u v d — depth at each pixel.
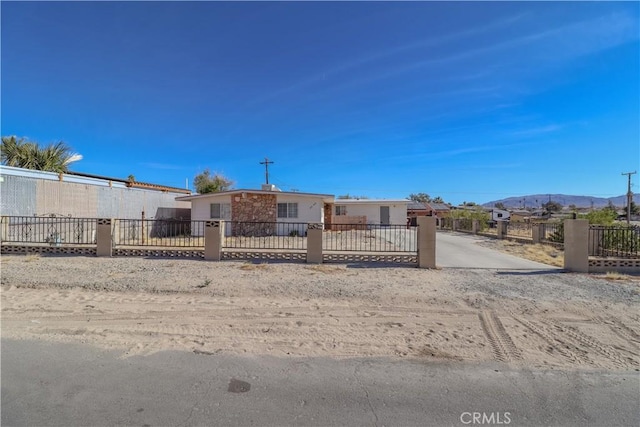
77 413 2.73
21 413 2.72
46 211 13.81
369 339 4.46
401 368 3.64
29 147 17.62
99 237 10.41
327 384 3.28
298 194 22.47
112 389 3.12
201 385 3.22
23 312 5.37
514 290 6.93
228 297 6.32
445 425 2.67
